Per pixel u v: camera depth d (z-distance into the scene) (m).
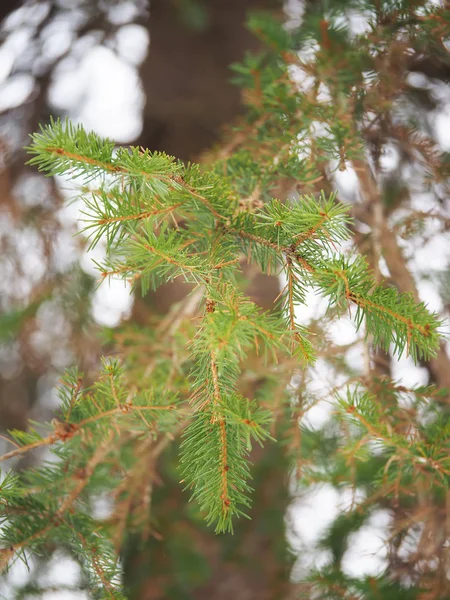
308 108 0.48
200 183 0.39
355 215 0.54
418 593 0.50
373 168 0.52
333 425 0.54
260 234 0.39
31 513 0.44
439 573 0.50
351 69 0.48
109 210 0.37
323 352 0.50
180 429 0.51
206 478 0.37
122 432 0.48
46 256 0.68
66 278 0.68
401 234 0.53
